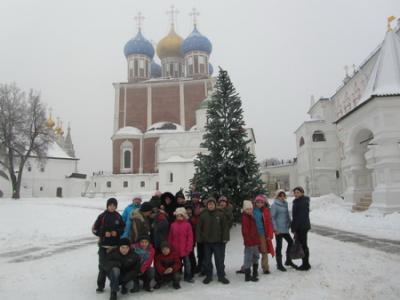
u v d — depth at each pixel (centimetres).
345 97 3934
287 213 845
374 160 1859
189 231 733
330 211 2139
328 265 841
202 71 6606
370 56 3216
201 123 5181
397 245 1076
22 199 3738
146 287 685
